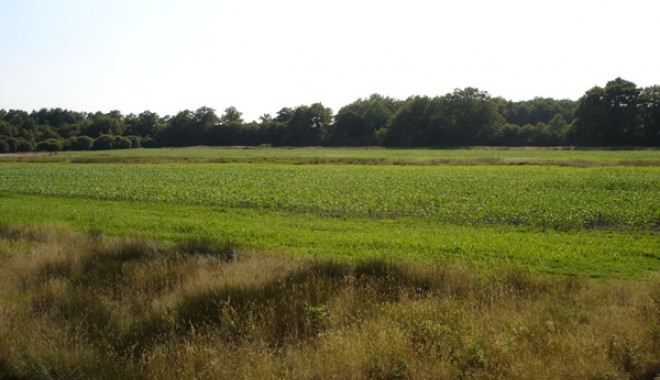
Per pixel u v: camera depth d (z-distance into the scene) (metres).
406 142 117.94
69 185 33.38
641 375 5.73
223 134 143.88
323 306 7.46
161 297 8.46
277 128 140.00
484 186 29.94
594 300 8.23
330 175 39.62
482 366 5.77
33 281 9.52
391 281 9.01
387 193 26.91
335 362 5.74
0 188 31.83
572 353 5.95
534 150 86.00
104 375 5.88
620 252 13.27
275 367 5.83
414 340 6.46
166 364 6.00
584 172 39.94
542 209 20.30
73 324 7.54
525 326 6.67
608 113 96.06
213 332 6.96
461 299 8.09
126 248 11.91
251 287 8.49
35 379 6.07
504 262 12.04
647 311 7.25
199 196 26.88
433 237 15.37
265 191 28.50
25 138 123.44
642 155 63.88
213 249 12.10
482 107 116.56
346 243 14.69
